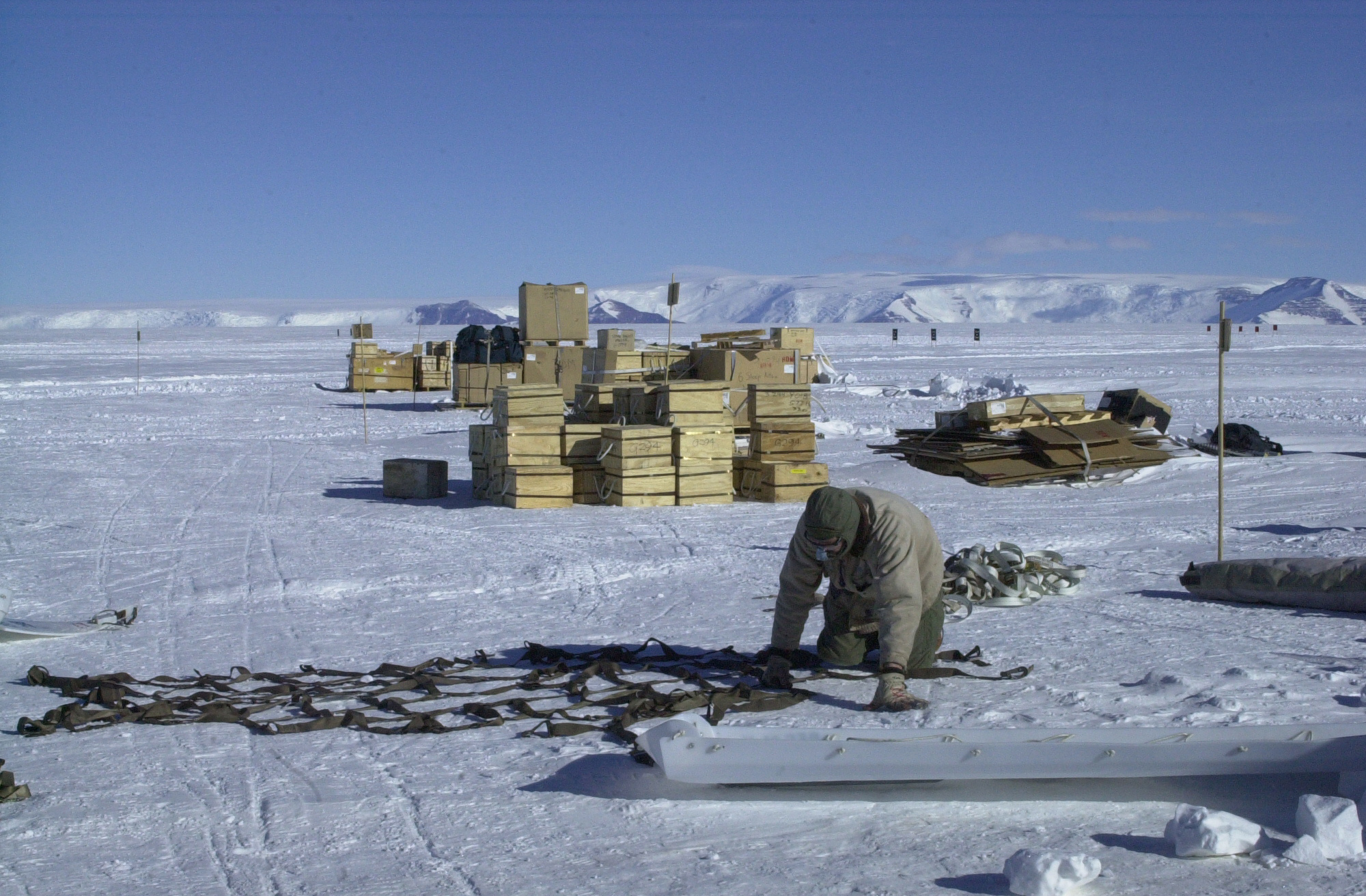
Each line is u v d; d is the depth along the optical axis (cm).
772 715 538
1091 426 1680
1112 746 423
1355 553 990
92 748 531
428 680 622
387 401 3366
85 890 377
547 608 848
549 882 374
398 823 429
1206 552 1030
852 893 358
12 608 884
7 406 3088
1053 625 739
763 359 2252
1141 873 363
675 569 996
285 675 660
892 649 542
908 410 2850
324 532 1238
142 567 1055
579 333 3070
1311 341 7731
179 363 5491
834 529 535
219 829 428
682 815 430
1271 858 368
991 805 429
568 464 1459
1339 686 563
